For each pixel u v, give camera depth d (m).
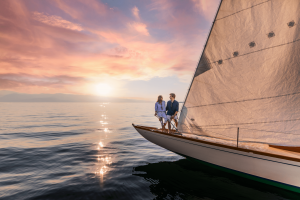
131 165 5.57
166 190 3.91
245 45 4.00
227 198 3.55
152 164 5.66
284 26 3.54
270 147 4.43
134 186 4.09
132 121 20.92
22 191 3.80
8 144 8.52
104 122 19.41
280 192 3.76
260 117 3.92
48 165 5.52
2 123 17.55
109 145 8.37
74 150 7.37
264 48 3.77
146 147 8.04
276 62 3.67
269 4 3.68
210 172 4.96
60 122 18.97
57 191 3.81
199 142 4.74
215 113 4.58
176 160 6.11
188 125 5.17
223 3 4.27
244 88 4.08
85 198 3.53
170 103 6.27
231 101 4.29
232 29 4.16
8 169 5.15
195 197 3.60
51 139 9.83
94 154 6.79
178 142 5.25
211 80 4.58
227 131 4.41
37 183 4.21
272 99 3.75
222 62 4.36
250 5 3.90
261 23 3.80
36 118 23.78
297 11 3.39
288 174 3.50
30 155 6.61
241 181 4.34
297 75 3.45
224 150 4.29
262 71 3.83
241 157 4.05
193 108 5.02
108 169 5.21
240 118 4.18
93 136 10.84
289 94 3.56
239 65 4.11
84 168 5.28
